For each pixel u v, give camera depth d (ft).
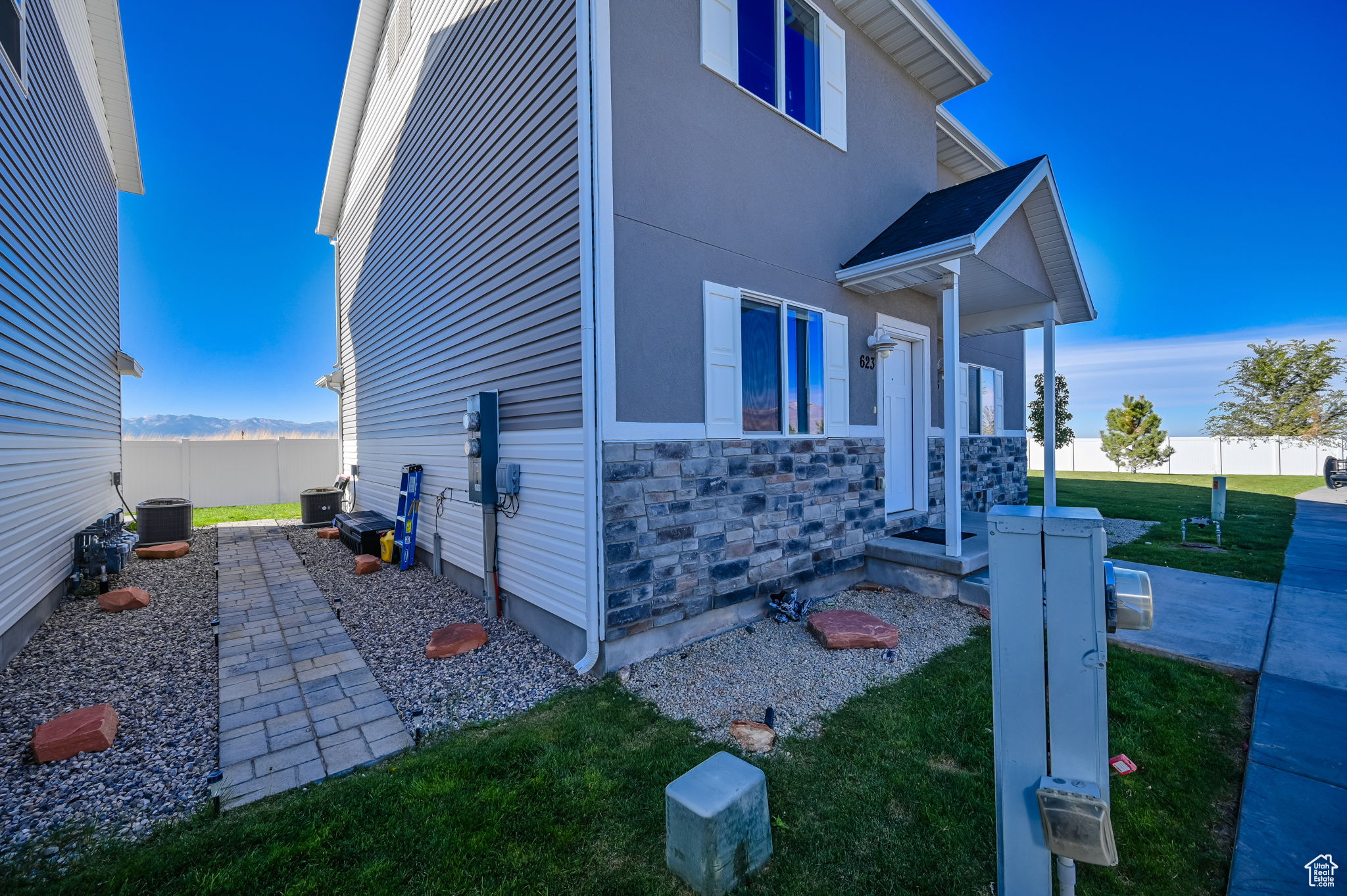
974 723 9.73
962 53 20.74
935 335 23.29
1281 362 70.33
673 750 9.13
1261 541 23.62
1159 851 6.72
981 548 18.11
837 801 7.75
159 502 28.84
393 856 6.86
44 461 16.55
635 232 12.52
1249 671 11.42
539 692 11.64
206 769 8.92
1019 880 5.18
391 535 24.16
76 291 21.03
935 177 22.90
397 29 24.88
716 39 14.37
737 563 14.64
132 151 29.45
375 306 29.45
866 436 19.10
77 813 7.81
